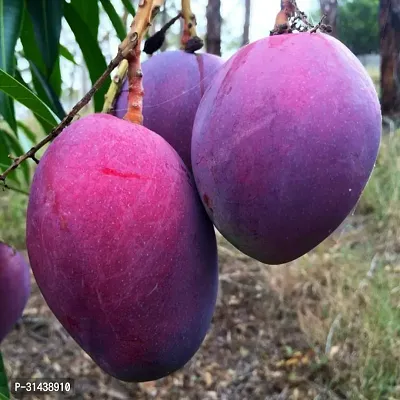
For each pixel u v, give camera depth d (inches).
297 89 7.2
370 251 34.9
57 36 13.3
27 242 8.1
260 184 7.3
